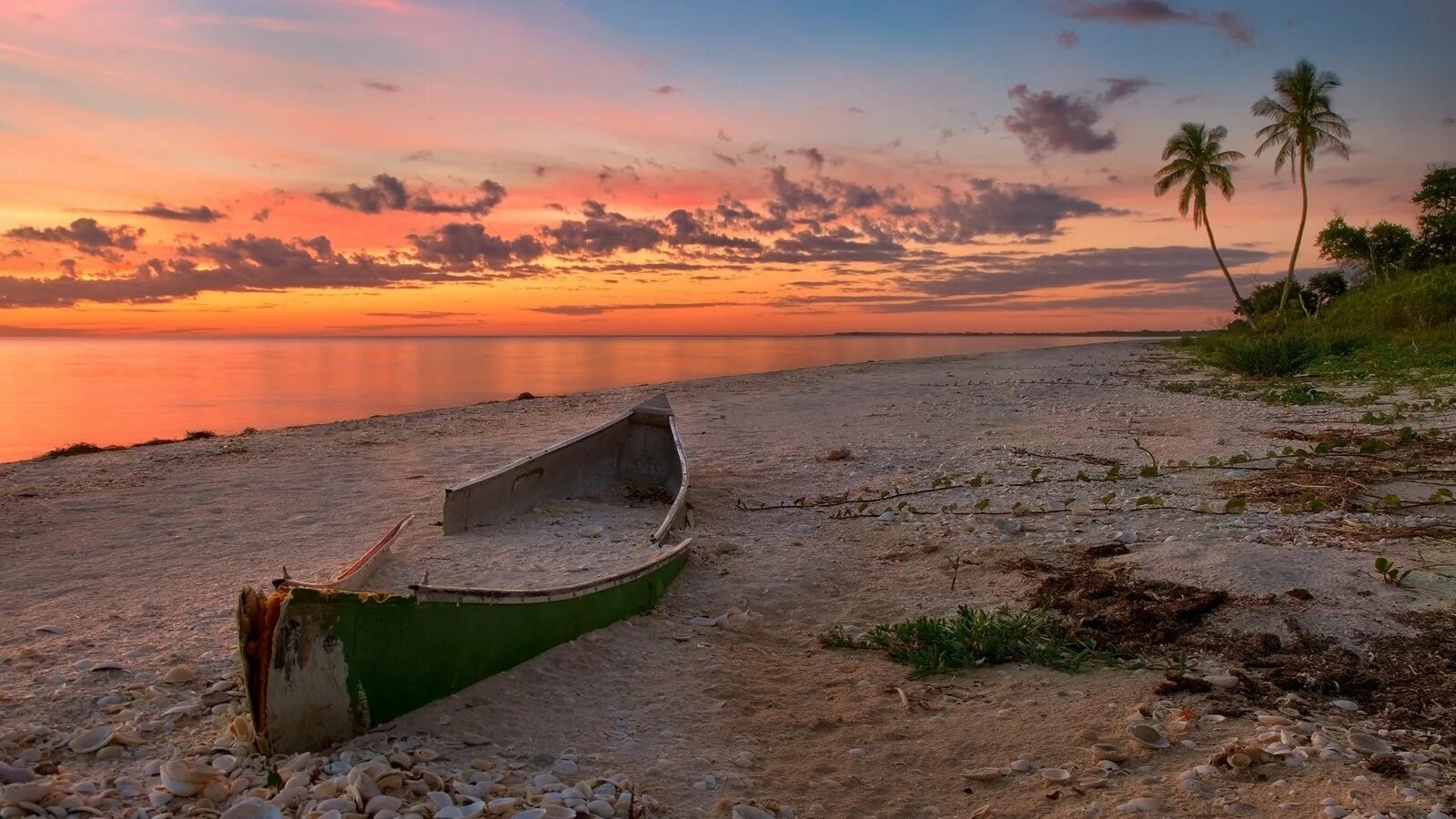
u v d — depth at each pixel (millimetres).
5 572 6047
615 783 3248
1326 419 12414
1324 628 4531
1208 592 5074
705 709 4027
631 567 5234
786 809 3129
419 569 6008
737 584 5879
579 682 4219
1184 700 3943
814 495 8648
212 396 29469
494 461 10875
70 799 2852
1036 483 8578
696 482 9312
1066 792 3242
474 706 3818
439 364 53938
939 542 6648
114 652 4352
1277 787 3170
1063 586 5406
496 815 2893
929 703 4090
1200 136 41812
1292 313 42062
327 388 32812
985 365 31500
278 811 2820
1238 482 7996
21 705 3668
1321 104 37250
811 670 4531
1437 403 12648
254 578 5848
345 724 3424
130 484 9508
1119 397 17062
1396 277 41812
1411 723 3639
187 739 3424
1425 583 4910
